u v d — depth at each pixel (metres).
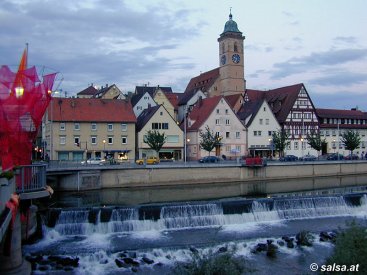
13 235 20.34
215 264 16.28
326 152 94.38
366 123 101.94
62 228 29.55
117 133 73.38
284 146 80.50
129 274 21.86
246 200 34.22
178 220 31.72
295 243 27.31
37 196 22.53
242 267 17.56
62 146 70.12
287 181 62.16
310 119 90.62
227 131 80.56
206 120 79.00
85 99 74.50
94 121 71.75
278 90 97.00
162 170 56.00
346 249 17.14
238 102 95.31
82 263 23.45
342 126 97.12
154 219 31.31
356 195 38.56
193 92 101.12
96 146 72.06
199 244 26.77
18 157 21.94
